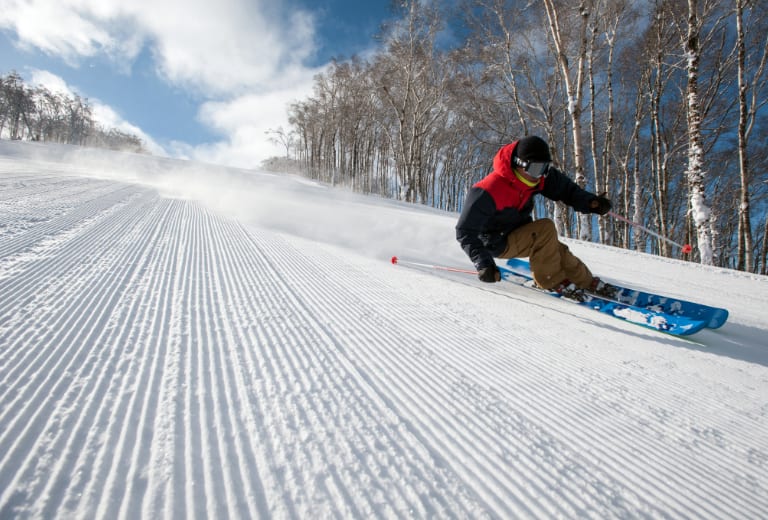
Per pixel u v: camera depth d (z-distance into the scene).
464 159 43.72
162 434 1.27
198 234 4.95
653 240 30.80
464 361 2.05
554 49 17.36
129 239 4.28
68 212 5.63
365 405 1.56
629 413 1.68
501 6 18.19
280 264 3.79
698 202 9.85
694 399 1.86
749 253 12.12
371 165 42.53
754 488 1.29
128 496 1.03
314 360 1.89
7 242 3.65
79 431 1.25
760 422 1.69
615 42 16.66
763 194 22.45
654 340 2.69
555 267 3.38
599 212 3.49
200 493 1.06
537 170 2.90
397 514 1.05
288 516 1.01
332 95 36.59
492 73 19.95
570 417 1.62
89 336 1.93
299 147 54.12
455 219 12.66
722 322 2.84
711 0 14.09
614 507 1.15
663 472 1.33
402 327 2.45
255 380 1.67
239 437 1.30
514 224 3.35
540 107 18.73
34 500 0.98
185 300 2.56
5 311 2.15
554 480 1.24
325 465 1.21
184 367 1.72
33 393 1.43
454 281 3.93
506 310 3.07
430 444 1.37
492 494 1.16
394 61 26.39
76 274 2.90
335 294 3.00
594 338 2.60
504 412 1.61
